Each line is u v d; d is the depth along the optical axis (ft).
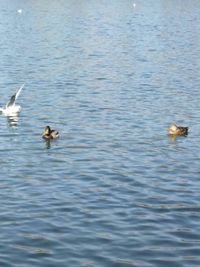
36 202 101.14
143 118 162.40
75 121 158.20
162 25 399.44
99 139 141.49
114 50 288.92
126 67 243.81
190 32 364.99
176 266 80.53
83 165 121.90
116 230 90.58
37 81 211.61
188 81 216.95
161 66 248.32
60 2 556.51
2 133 145.69
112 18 435.12
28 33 346.74
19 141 138.92
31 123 155.33
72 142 138.51
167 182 112.47
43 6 520.42
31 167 120.16
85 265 80.23
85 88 201.46
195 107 176.96
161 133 147.54
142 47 300.20
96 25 388.98
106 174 116.47
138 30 368.07
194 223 93.40
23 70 231.71
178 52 287.28
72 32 352.49
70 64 248.11
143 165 122.52
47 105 175.83
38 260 81.35
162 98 188.24
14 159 125.29
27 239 87.20
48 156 127.65
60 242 86.48
